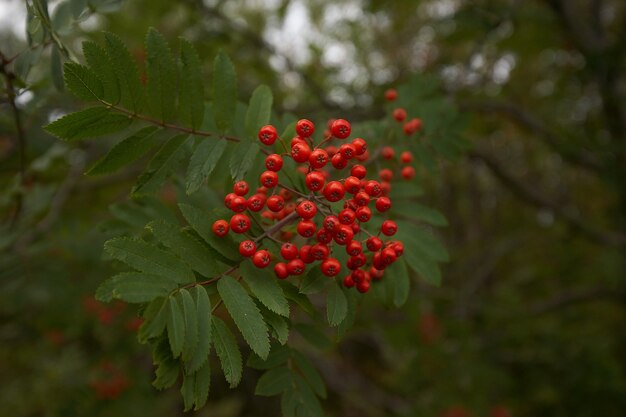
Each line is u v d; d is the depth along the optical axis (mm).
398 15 987
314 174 304
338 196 302
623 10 1100
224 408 1271
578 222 1027
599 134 1022
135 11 749
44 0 351
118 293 254
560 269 1259
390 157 409
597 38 920
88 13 372
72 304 659
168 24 819
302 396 328
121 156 317
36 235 562
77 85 288
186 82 323
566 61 1002
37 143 558
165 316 259
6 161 574
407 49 1060
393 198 392
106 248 268
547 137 893
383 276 355
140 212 383
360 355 1786
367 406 1355
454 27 725
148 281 264
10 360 920
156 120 320
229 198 308
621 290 1043
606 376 883
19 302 559
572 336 962
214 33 719
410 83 445
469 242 1572
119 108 306
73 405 774
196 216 300
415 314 817
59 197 606
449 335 861
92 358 803
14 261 549
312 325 354
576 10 983
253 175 355
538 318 1041
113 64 296
